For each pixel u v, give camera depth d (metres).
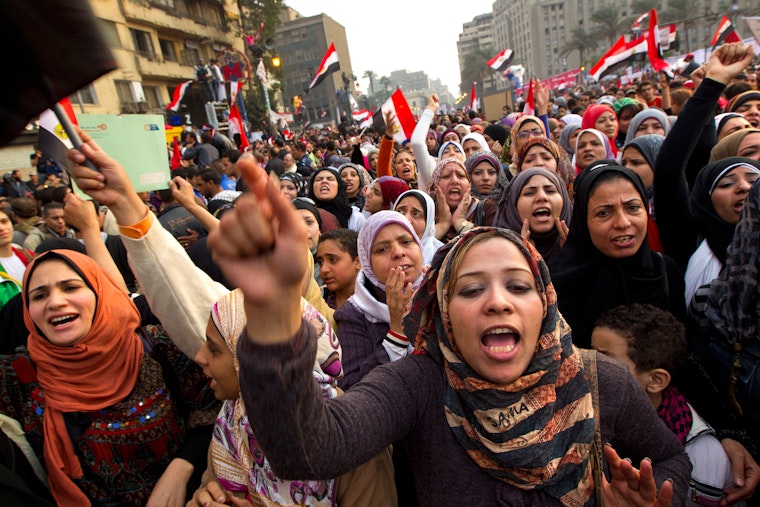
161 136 2.06
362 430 1.02
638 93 7.50
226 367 1.30
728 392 1.69
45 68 0.60
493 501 1.07
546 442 1.04
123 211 1.36
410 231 2.09
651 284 1.90
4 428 1.55
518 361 1.05
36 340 1.56
